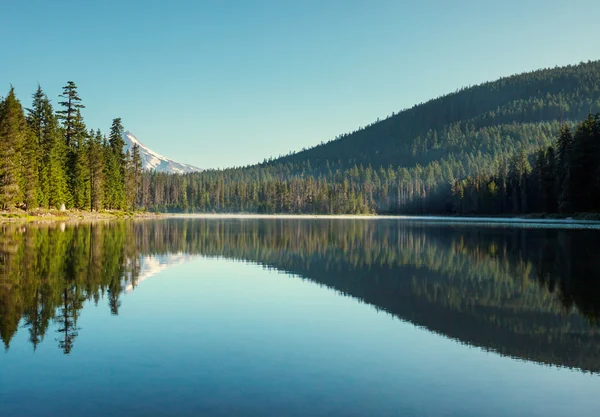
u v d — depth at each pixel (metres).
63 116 80.06
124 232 47.19
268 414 7.20
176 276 21.34
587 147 77.81
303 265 25.95
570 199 81.31
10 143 57.84
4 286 17.09
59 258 24.89
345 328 12.62
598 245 36.09
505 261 27.19
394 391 8.30
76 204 79.38
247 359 9.88
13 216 57.19
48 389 8.08
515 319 13.73
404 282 20.31
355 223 93.19
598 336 12.02
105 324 12.56
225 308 14.92
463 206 148.75
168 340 11.19
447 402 7.90
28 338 11.12
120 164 101.88
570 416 7.50
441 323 13.25
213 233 52.91
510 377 9.16
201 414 7.15
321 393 8.12
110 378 8.62
